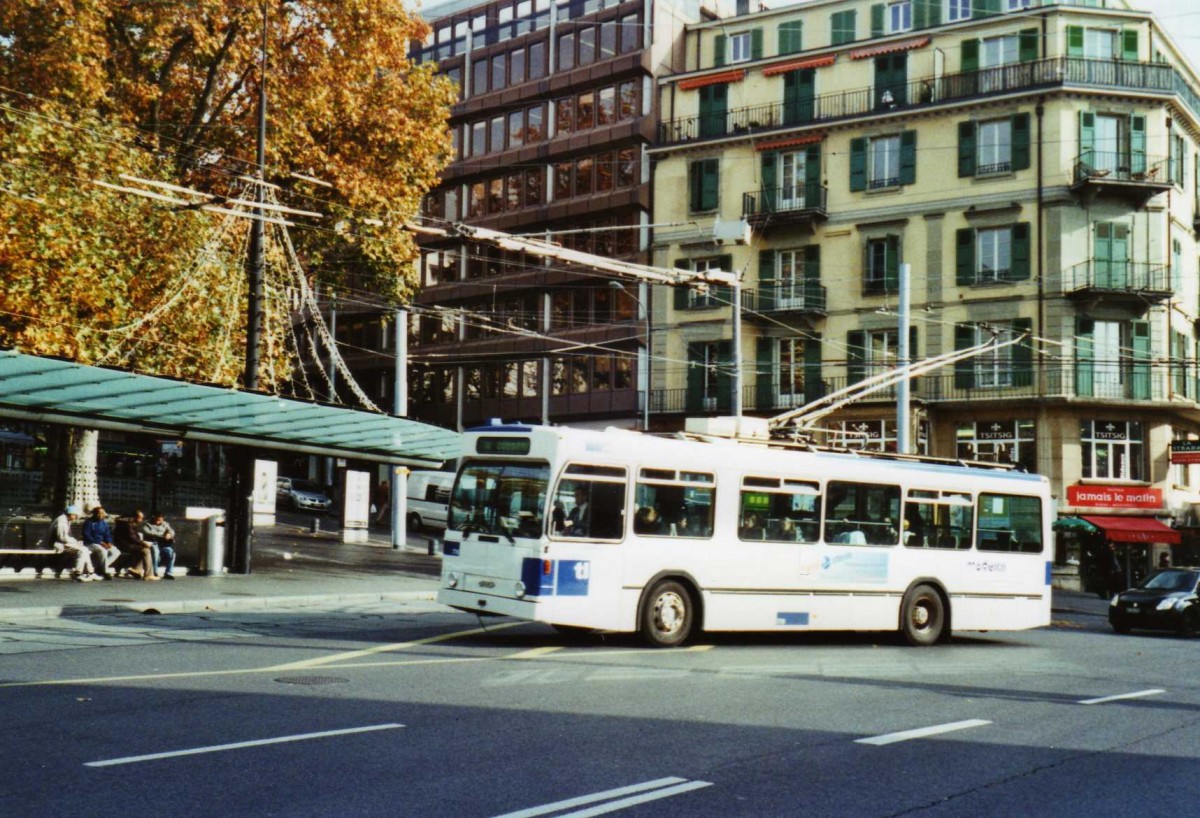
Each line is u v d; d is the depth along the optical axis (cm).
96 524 2355
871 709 1135
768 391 4759
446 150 3444
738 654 1600
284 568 2850
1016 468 2139
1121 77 4347
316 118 3108
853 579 1828
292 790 711
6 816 632
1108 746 987
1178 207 4503
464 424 5934
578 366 5434
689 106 5100
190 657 1334
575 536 1547
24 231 2358
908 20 4772
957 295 4434
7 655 1311
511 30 5984
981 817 718
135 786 709
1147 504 4184
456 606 1616
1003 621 2028
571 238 5534
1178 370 4403
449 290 5956
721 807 711
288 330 3284
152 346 2764
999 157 4425
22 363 1888
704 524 1678
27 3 2589
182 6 2844
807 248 4741
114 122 2656
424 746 861
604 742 903
